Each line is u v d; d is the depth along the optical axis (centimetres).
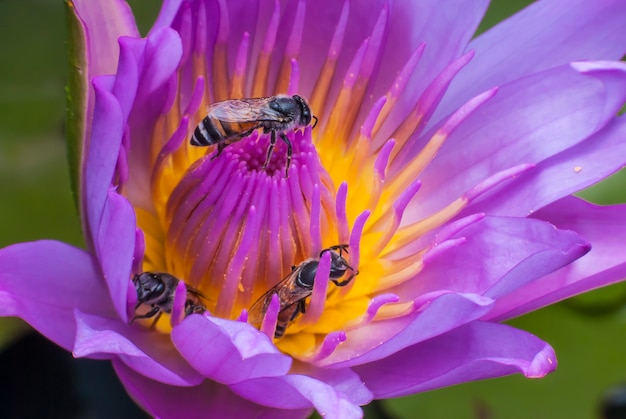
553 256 15
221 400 15
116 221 15
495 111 16
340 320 16
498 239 16
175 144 16
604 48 16
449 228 16
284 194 16
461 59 16
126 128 15
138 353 14
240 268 16
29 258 15
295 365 16
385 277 16
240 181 16
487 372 15
